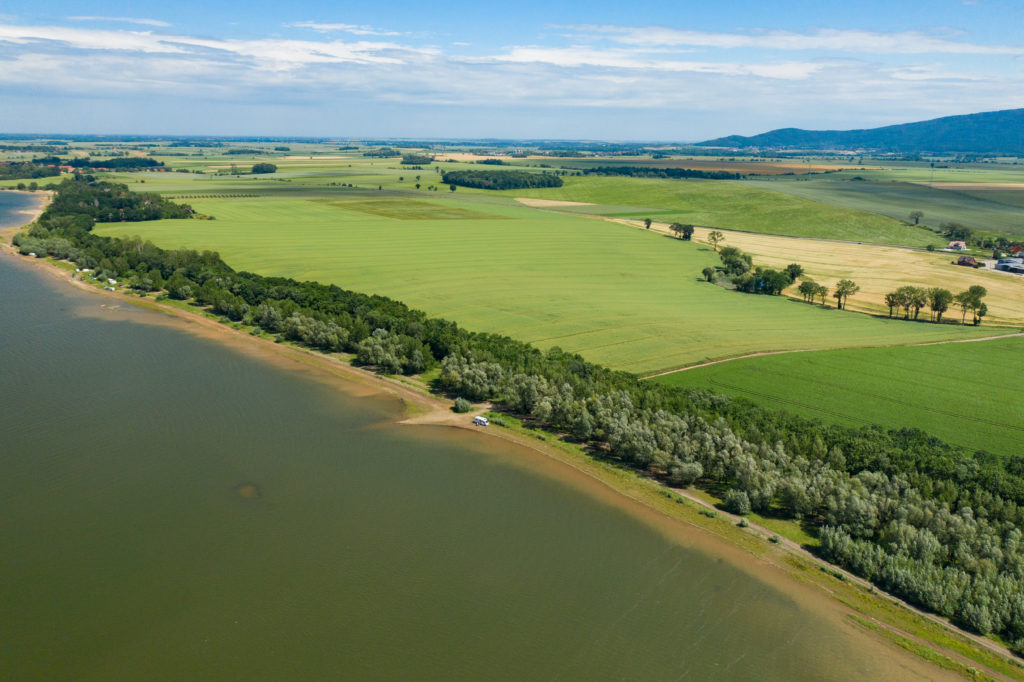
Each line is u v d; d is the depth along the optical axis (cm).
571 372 9925
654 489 7656
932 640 5412
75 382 10194
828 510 6888
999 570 5844
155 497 7156
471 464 8175
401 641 5291
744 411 8694
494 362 10425
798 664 5178
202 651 5109
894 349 12375
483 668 5047
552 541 6662
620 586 6028
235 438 8600
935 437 8356
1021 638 5300
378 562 6247
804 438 7819
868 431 8275
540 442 8781
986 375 11006
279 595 5753
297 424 9094
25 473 7500
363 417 9412
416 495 7431
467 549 6488
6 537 6359
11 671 4850
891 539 6300
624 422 8325
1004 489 6706
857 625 5581
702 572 6241
